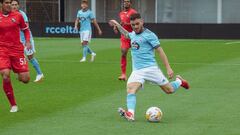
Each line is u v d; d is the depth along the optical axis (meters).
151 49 17.83
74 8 78.44
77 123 17.23
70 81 27.67
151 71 17.84
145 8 76.69
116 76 29.78
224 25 64.19
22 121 17.62
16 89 24.88
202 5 73.75
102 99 21.97
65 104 20.81
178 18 74.50
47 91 24.27
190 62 37.06
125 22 28.08
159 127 16.52
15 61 19.38
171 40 62.72
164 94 23.00
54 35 67.38
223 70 32.19
